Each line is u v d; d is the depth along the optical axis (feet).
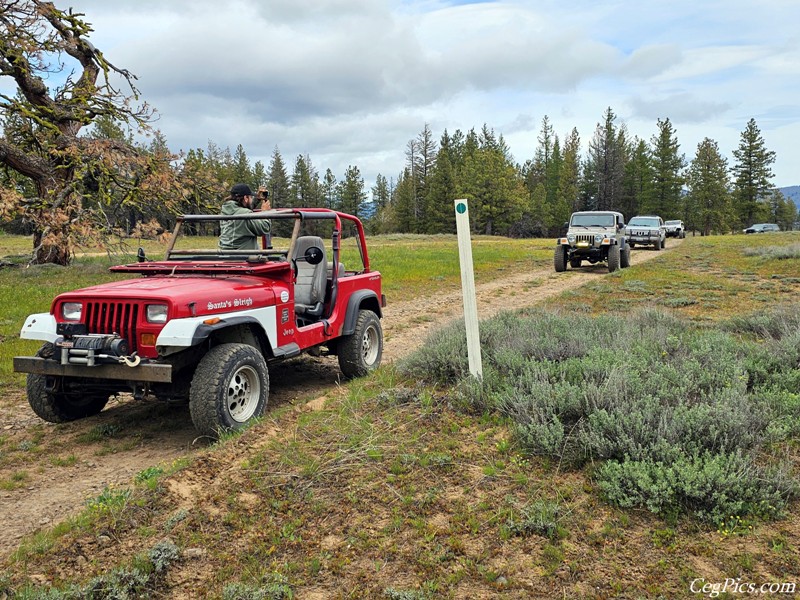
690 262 68.80
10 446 17.16
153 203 66.23
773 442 13.85
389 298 50.14
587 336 21.93
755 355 19.33
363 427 16.19
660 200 284.00
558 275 65.16
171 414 19.89
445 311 43.21
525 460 13.82
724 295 41.68
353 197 375.66
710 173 282.36
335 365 26.63
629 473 12.07
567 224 69.82
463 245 17.84
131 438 17.78
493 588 9.75
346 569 10.43
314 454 14.70
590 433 13.75
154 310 15.66
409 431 15.79
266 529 11.68
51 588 9.80
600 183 329.11
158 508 12.51
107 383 16.97
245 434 16.10
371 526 11.64
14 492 14.20
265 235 22.00
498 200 295.89
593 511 11.70
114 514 12.17
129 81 75.41
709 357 18.81
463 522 11.60
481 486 12.84
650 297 42.04
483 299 47.70
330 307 22.02
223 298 16.66
